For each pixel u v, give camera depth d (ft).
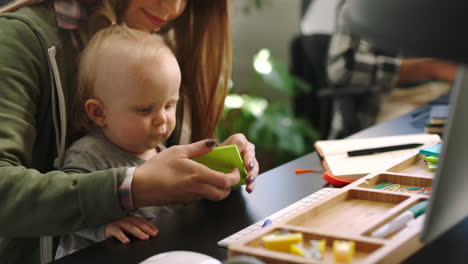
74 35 3.23
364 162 3.33
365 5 1.24
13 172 2.47
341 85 7.58
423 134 3.96
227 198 2.94
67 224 2.41
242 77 10.67
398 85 7.43
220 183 2.42
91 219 2.39
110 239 2.46
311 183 3.17
